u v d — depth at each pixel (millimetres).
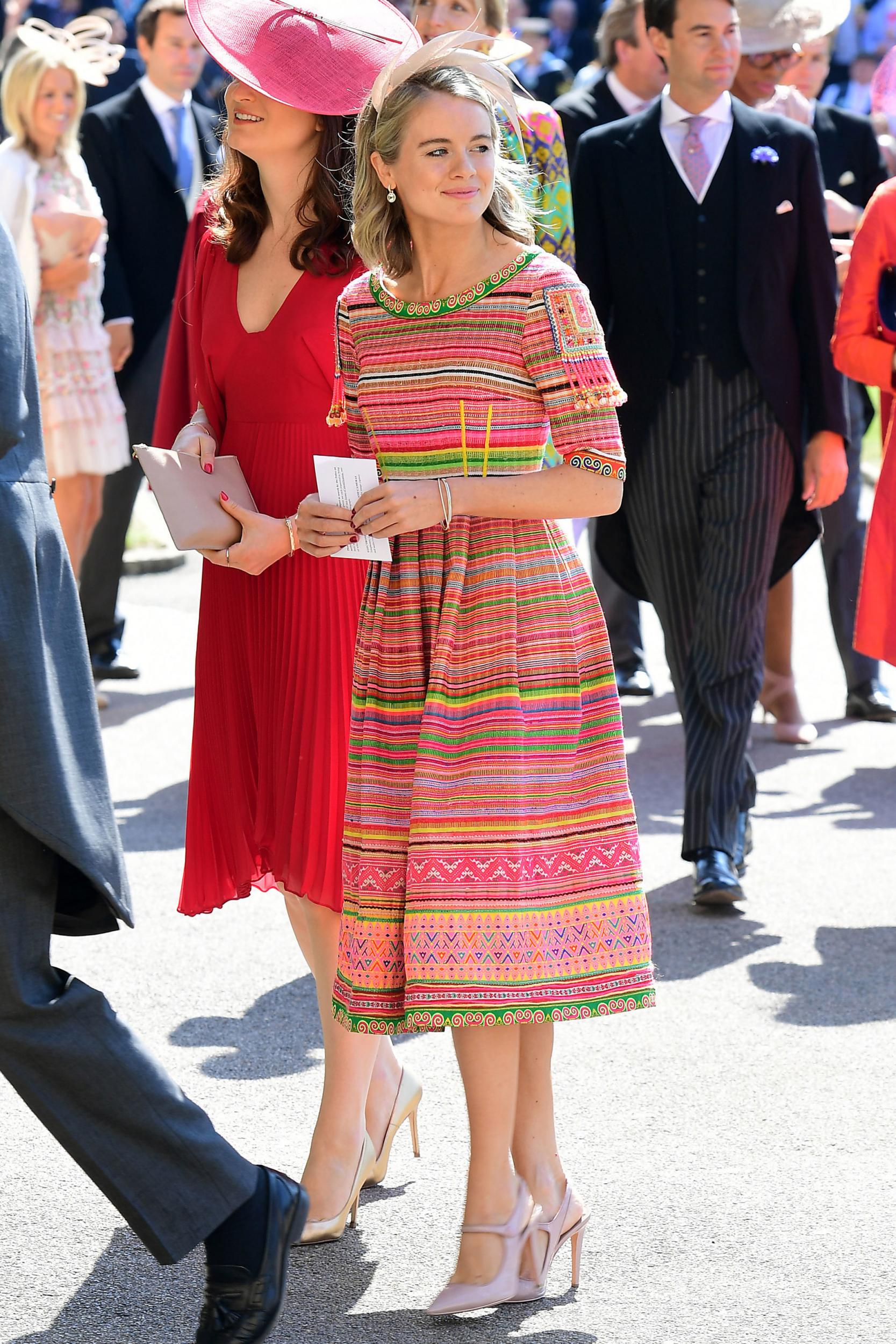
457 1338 4406
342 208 5105
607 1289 4625
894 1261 4723
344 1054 5016
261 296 5230
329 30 5070
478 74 4449
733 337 7488
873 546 7707
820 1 10188
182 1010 6629
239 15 5070
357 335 4602
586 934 4516
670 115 7508
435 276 4488
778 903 7676
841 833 8594
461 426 4473
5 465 3939
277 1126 5621
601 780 4559
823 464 7676
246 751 5312
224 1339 4031
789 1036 6258
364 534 4531
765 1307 4508
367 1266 4805
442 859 4441
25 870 3896
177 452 5160
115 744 10367
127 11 24500
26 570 3896
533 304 4414
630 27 10125
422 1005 4434
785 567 8078
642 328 7551
